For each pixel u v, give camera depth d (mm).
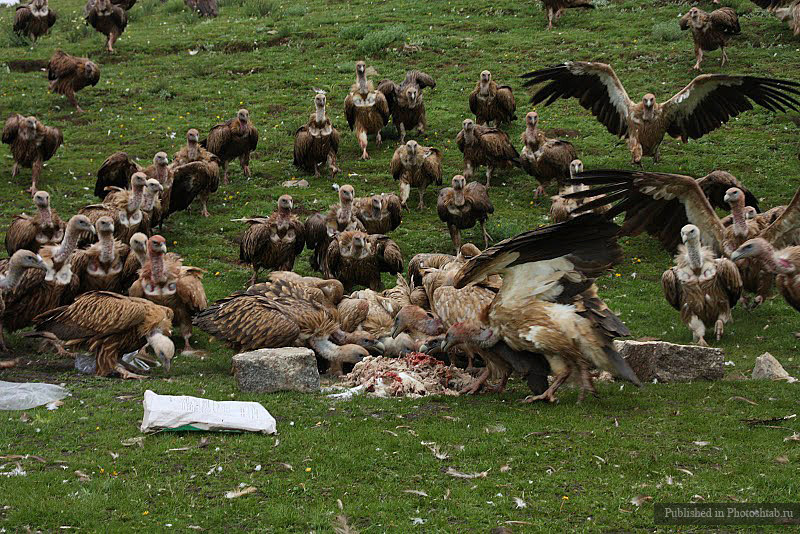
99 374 10312
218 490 6859
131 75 27266
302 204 18359
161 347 10133
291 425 8312
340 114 23828
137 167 17344
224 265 15672
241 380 9414
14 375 10219
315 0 35656
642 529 6230
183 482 6992
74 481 6988
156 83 26125
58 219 14281
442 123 22953
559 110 23641
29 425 8281
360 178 19922
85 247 13898
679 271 12258
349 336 11016
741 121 21953
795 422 8344
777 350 11750
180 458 7457
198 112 24219
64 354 11320
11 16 36531
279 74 26953
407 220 18031
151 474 7148
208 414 8164
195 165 17156
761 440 7875
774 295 14180
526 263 8586
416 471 7238
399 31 28938
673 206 9492
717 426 8258
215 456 7504
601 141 21250
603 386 9734
